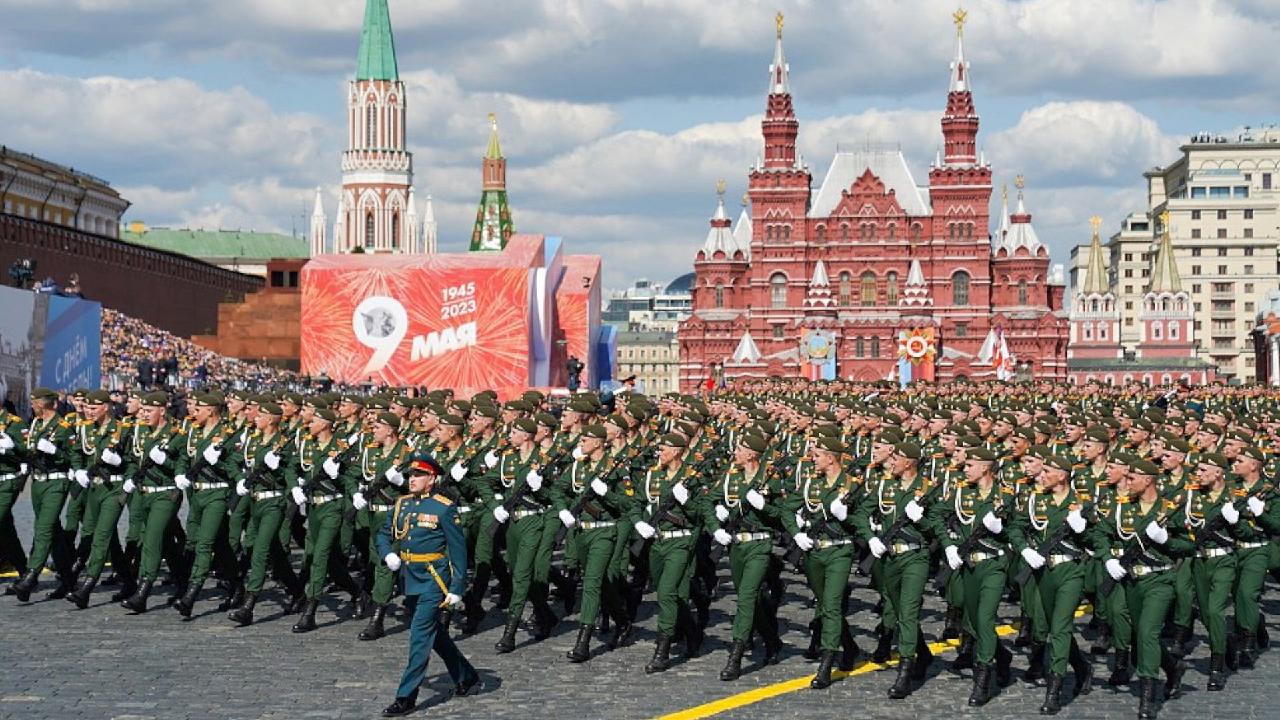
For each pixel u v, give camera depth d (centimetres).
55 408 2839
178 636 2497
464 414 2980
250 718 1927
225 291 14288
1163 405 5572
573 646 2500
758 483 2273
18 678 2148
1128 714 2042
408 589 2016
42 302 6519
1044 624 2158
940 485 2216
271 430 2647
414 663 1977
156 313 12412
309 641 2467
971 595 2155
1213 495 2242
